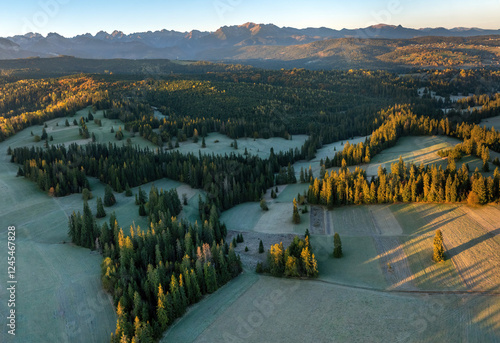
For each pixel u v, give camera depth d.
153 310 78.31
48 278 89.94
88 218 109.25
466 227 106.50
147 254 96.62
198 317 78.69
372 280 88.56
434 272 88.44
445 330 69.94
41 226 122.44
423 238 104.25
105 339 72.50
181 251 98.56
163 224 109.25
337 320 74.81
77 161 180.38
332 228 119.19
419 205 124.69
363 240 108.50
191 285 83.69
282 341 70.19
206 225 112.50
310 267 91.75
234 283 91.44
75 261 98.38
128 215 133.75
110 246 103.19
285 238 117.19
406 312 75.75
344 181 137.00
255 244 115.50
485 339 67.19
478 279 84.00
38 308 79.38
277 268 93.44
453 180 129.25
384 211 124.50
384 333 70.38
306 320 75.50
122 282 82.94
